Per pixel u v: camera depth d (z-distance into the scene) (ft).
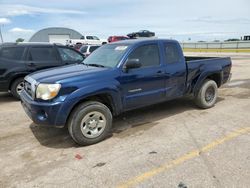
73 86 13.67
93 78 14.37
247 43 119.24
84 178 11.03
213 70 20.47
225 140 14.34
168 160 12.29
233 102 22.85
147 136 15.40
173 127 16.80
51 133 16.53
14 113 21.29
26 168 12.09
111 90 14.85
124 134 15.85
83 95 13.83
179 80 18.54
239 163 11.72
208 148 13.41
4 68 24.67
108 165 12.05
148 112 20.22
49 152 13.74
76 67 16.58
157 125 17.29
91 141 14.42
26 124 18.43
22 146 14.64
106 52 17.47
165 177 10.84
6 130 17.29
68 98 13.43
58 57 27.66
